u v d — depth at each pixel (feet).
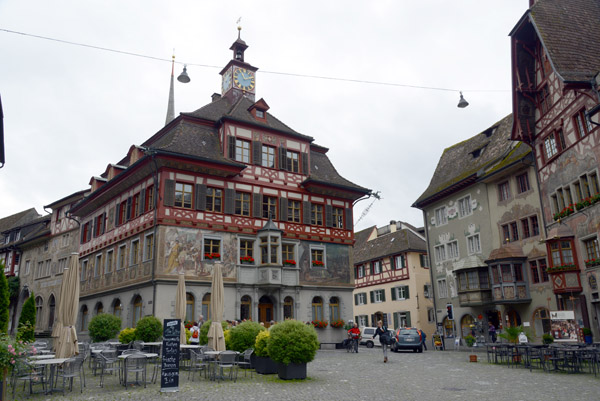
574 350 46.91
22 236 159.33
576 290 68.23
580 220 67.92
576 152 68.90
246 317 87.66
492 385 39.24
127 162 107.55
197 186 86.84
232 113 96.99
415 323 137.90
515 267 85.87
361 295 165.07
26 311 105.09
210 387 38.45
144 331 64.34
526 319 84.89
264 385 39.34
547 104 77.71
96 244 106.11
